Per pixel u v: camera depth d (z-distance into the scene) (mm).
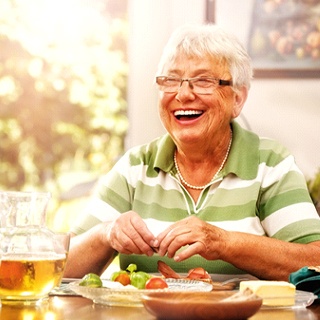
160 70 2672
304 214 2615
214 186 2695
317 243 2525
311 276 2100
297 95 4074
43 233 1939
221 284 2189
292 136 4078
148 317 1771
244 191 2666
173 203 2707
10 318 1746
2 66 7617
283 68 4066
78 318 1757
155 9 4168
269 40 4074
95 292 1925
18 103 7711
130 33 4215
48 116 7762
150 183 2768
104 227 2494
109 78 7742
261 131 4094
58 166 7816
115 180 2803
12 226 1934
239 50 2688
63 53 7680
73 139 7801
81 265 2516
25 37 7613
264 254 2385
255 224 2656
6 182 7793
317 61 4051
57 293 2113
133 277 2098
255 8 4070
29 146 7777
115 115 7789
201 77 2617
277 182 2689
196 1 4102
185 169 2723
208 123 2627
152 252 2283
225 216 2650
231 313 1654
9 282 1897
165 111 2668
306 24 4055
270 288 1930
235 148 2711
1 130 7711
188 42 2631
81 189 7477
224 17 4090
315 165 4070
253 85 4090
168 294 1729
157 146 2818
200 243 2260
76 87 7719
